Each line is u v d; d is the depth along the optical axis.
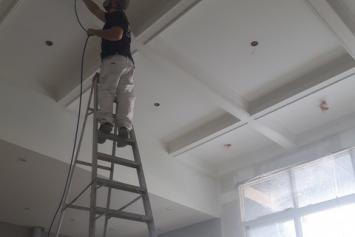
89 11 3.71
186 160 6.05
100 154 2.89
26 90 4.41
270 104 4.72
